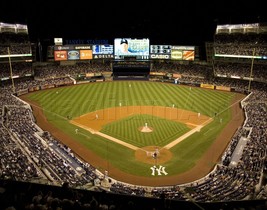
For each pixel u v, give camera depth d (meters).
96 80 87.19
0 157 28.77
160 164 33.56
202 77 84.56
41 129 42.69
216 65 83.94
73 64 92.62
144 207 11.56
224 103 61.41
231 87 74.31
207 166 32.97
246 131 41.00
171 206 12.05
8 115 46.38
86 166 31.19
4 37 77.56
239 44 80.62
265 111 49.81
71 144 39.06
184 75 87.56
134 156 35.56
